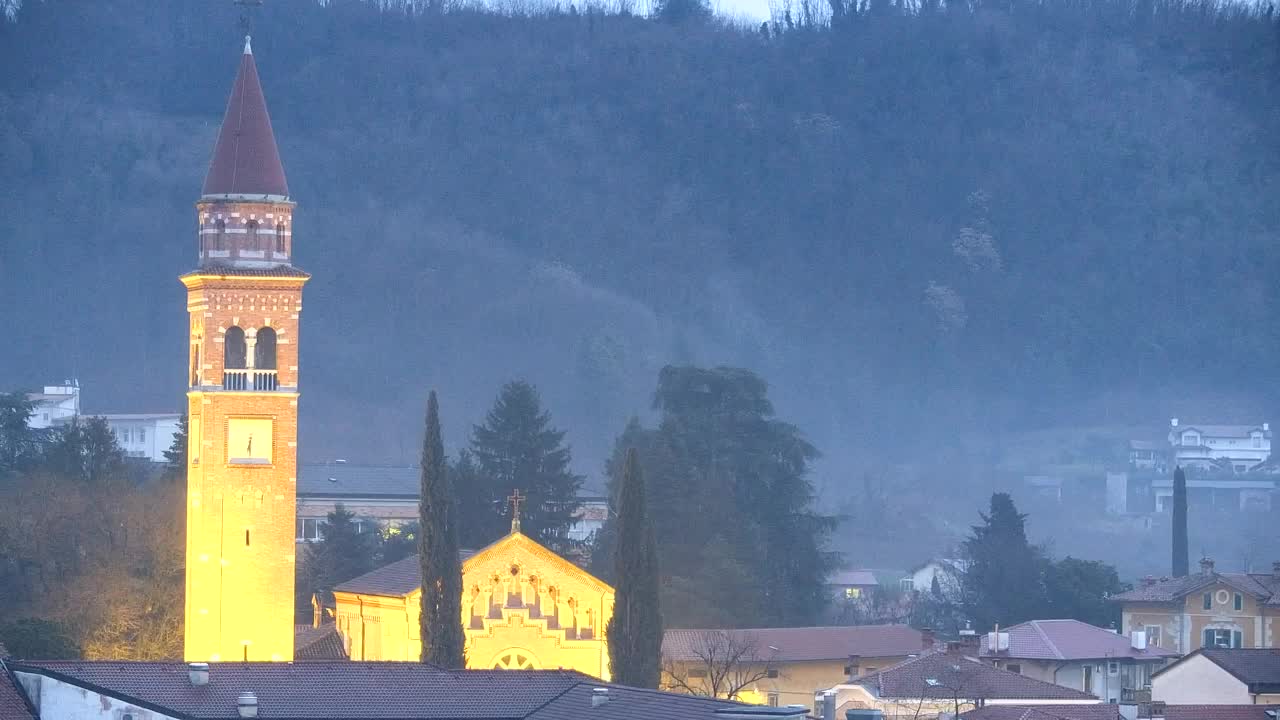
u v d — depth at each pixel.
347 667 187.00
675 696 171.00
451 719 177.25
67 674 175.25
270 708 175.62
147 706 172.50
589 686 181.50
